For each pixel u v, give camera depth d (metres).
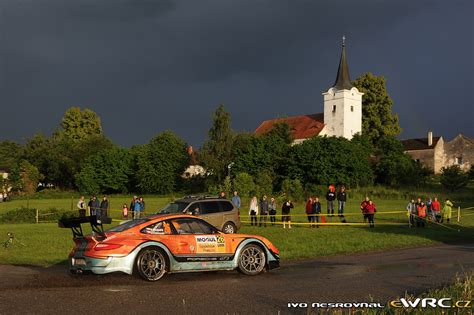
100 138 116.75
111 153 102.75
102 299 9.06
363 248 17.84
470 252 17.23
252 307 8.43
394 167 79.88
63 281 11.09
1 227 30.39
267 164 82.12
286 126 95.00
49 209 40.19
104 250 10.90
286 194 52.53
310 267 13.47
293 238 21.58
